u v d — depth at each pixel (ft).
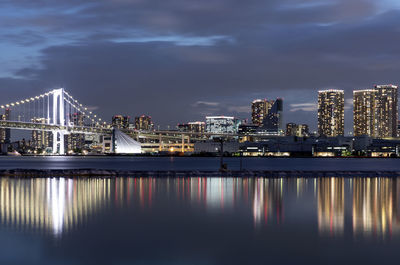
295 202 128.57
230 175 255.50
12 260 65.26
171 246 73.92
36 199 134.00
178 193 152.66
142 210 111.45
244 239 78.95
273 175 257.75
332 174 261.44
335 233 83.66
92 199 134.21
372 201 131.54
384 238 79.41
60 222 93.61
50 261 64.90
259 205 121.80
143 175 255.50
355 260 66.18
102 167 474.90
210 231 85.46
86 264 63.62
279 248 72.74
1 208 114.11
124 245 74.28
